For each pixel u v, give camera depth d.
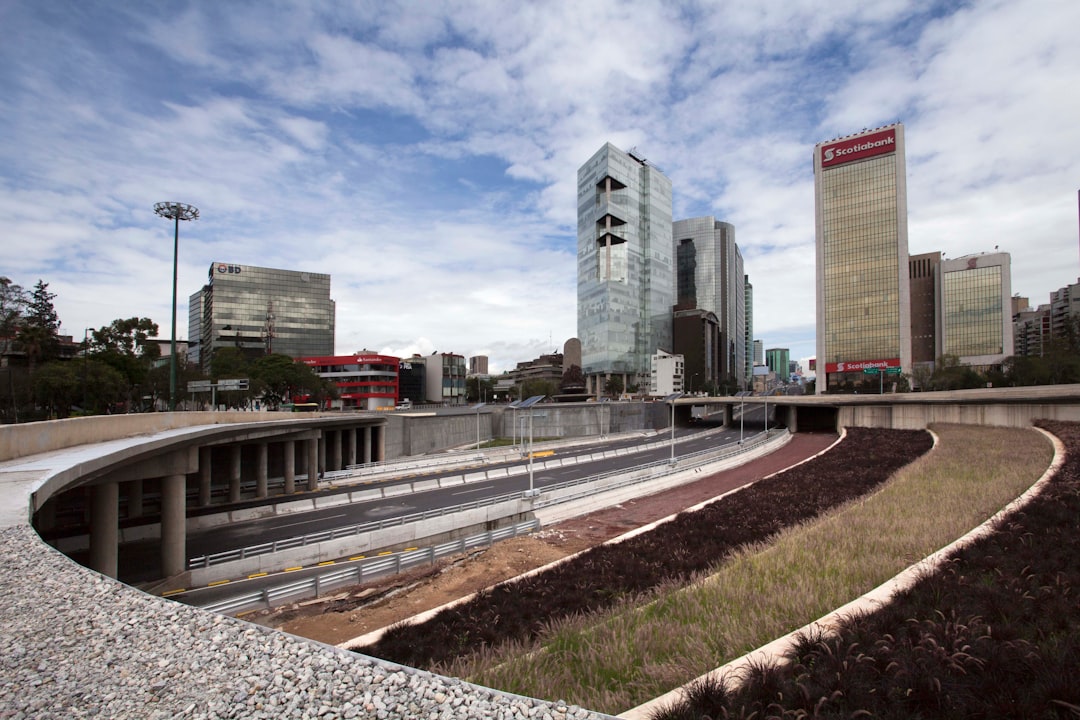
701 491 43.78
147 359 78.88
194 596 23.14
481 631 15.73
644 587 19.08
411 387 168.00
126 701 4.52
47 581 6.84
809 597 12.16
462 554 28.62
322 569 25.73
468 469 56.50
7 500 10.31
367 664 5.30
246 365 91.81
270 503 41.16
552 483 47.75
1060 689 6.77
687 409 129.38
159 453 25.25
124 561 28.06
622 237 196.12
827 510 28.45
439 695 4.82
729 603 13.32
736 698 7.58
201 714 4.38
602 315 192.38
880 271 165.75
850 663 8.27
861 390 156.88
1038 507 16.95
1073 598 10.19
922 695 7.18
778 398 96.81
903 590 11.30
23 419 51.22
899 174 163.75
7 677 4.77
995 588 10.80
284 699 4.64
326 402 116.75
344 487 47.88
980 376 112.25
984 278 184.12
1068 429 38.59
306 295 167.38
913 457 44.94
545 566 23.69
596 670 10.59
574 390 186.38
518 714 4.63
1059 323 174.75
